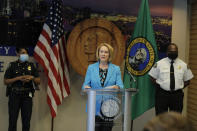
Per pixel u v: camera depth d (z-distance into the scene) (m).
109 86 3.32
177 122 0.86
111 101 2.82
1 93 4.72
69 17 4.88
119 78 3.45
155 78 4.47
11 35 4.71
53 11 4.50
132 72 4.70
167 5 5.26
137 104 4.73
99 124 2.82
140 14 4.70
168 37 5.28
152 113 5.28
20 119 4.86
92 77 3.39
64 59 4.67
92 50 4.78
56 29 4.45
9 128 4.19
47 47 4.51
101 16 5.00
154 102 4.71
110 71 3.41
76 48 4.73
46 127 4.92
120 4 5.05
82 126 5.05
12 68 4.21
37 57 4.50
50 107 4.51
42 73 4.82
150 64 4.67
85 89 2.83
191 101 5.36
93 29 4.78
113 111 2.82
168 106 4.45
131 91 2.80
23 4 4.73
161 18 5.26
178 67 4.38
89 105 2.78
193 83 5.32
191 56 5.39
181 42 5.34
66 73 4.70
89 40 4.77
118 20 5.05
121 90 2.80
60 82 4.59
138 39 4.69
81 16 4.92
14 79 4.11
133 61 4.70
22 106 4.22
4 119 4.76
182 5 5.31
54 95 4.49
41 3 4.77
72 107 5.00
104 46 3.42
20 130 4.86
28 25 4.75
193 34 5.35
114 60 4.80
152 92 4.71
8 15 4.69
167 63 4.40
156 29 5.25
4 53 4.70
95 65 3.44
